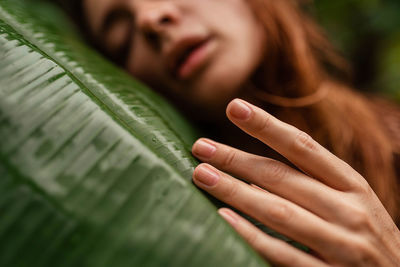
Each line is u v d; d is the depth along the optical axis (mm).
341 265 221
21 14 283
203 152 243
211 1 340
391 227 242
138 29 352
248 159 241
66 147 186
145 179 190
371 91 740
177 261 182
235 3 352
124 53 379
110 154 190
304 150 234
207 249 187
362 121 414
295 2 457
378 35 777
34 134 185
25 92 193
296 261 216
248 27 354
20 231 173
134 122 236
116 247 177
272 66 384
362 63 794
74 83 202
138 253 179
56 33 294
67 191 180
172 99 369
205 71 338
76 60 261
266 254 217
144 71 362
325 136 392
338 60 553
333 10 806
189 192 195
